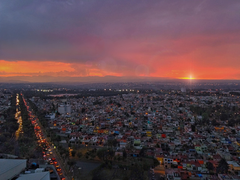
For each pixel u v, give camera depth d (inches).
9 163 3260.3
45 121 7401.6
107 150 4077.3
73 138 5590.6
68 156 4121.6
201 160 3875.5
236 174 3449.8
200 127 6638.8
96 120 7859.3
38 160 4028.1
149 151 4426.7
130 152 4367.6
